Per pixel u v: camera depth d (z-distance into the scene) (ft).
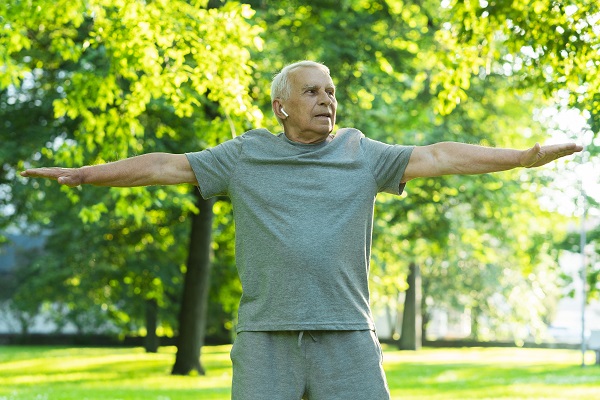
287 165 14.03
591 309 217.97
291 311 13.48
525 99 79.77
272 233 13.69
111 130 39.68
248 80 37.06
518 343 162.61
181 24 36.14
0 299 186.19
